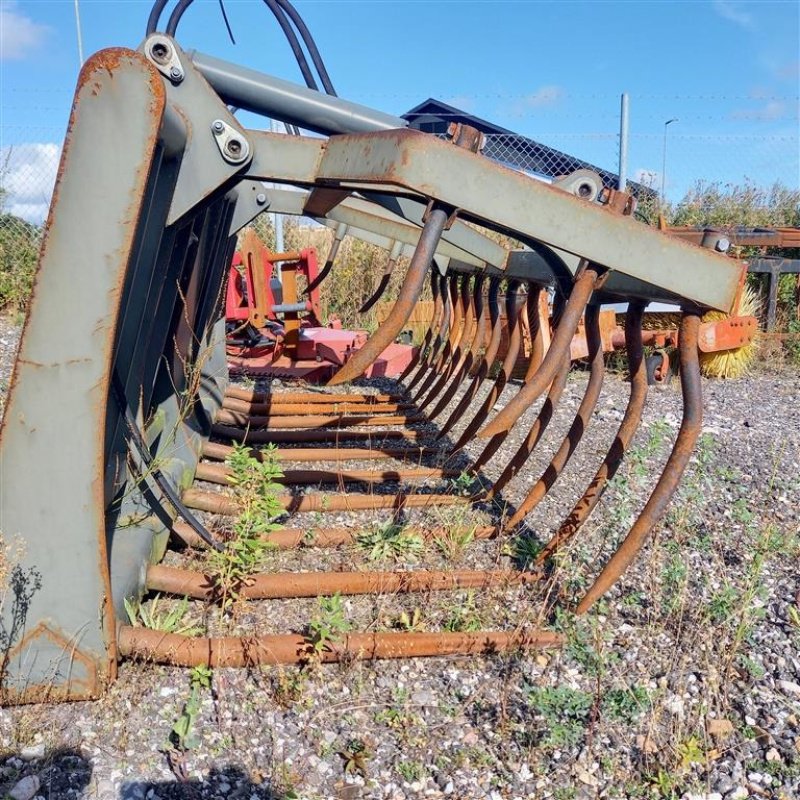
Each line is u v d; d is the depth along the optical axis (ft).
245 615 8.50
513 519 10.85
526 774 6.48
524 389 7.54
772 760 6.79
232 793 6.07
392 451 14.64
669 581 9.48
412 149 6.57
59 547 6.60
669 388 23.89
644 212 39.50
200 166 7.40
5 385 16.25
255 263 22.30
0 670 6.63
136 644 7.24
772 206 42.29
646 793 6.34
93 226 6.17
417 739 6.83
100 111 5.99
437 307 19.16
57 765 6.16
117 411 8.35
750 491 13.56
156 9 8.44
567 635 8.25
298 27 9.97
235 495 9.48
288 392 20.02
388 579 9.12
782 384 25.85
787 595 9.70
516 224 7.01
